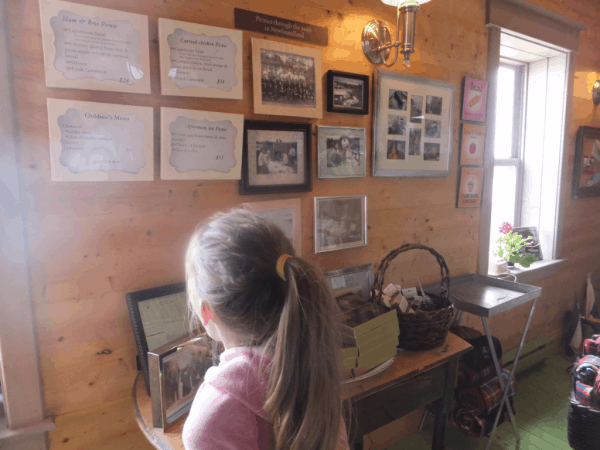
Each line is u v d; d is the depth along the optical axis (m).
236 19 1.39
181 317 1.29
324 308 0.60
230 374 0.59
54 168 1.11
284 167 1.55
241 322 0.61
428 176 2.06
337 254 1.76
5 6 1.03
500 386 1.93
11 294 1.09
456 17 2.09
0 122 1.03
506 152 3.05
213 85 1.33
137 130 1.22
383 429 2.01
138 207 1.27
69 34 1.10
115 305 1.26
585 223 3.28
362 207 1.81
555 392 2.52
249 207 1.35
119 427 1.31
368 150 1.83
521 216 3.16
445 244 2.20
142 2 1.22
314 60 1.58
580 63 2.93
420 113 1.96
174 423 1.03
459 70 2.14
